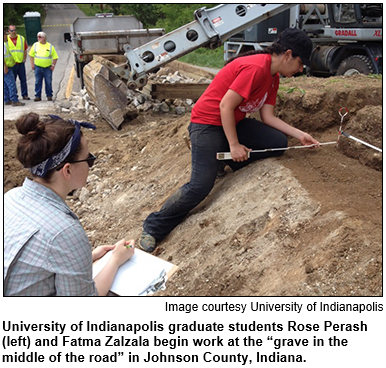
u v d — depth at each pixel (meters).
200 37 8.53
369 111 4.25
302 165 4.20
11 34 12.61
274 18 11.98
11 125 9.73
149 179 6.07
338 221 3.33
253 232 3.76
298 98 4.79
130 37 13.13
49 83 13.34
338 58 10.00
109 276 2.43
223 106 3.83
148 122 9.73
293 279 3.17
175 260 4.07
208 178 4.15
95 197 6.28
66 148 2.15
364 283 2.96
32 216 2.11
